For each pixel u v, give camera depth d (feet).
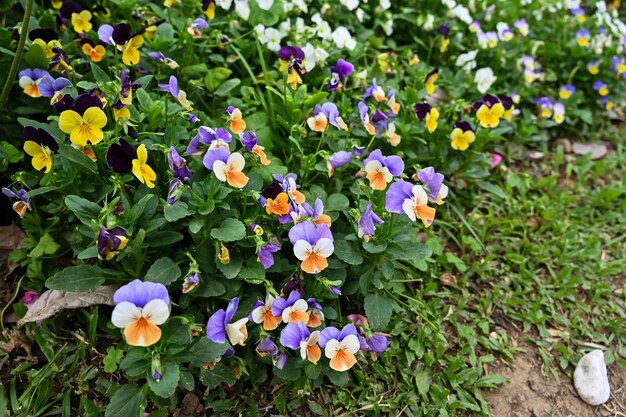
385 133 1.94
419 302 1.79
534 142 2.63
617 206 2.41
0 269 1.72
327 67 2.17
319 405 1.60
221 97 2.07
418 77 2.34
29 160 1.80
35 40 1.75
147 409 1.52
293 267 1.61
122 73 1.57
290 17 2.42
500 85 2.74
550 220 2.27
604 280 2.12
